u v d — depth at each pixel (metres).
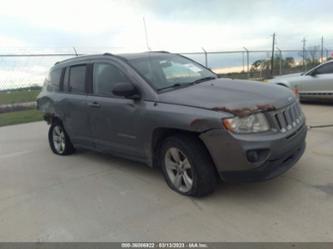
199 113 3.21
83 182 4.35
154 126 3.63
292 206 3.18
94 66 4.72
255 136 3.04
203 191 3.43
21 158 5.82
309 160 4.39
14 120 10.30
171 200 3.56
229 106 3.11
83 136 5.01
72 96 5.06
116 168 4.82
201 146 3.35
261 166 3.04
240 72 18.56
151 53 4.75
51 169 5.04
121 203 3.60
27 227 3.22
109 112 4.27
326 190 3.46
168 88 3.84
